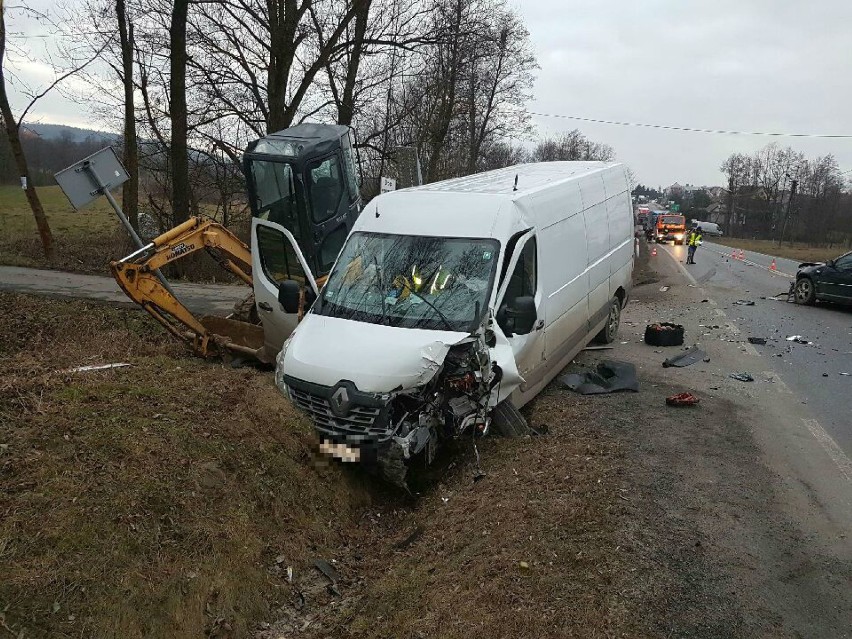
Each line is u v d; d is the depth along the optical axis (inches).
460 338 240.4
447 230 278.4
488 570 177.6
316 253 366.0
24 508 170.9
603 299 415.5
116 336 399.9
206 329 370.6
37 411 219.3
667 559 182.2
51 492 178.4
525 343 281.6
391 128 955.3
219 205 869.2
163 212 815.7
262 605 178.4
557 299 323.3
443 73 1075.9
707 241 2765.7
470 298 256.2
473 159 1446.9
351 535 219.9
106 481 188.2
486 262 265.3
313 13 791.7
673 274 937.5
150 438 213.9
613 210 434.3
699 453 260.5
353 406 223.9
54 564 158.1
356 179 417.7
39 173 1556.3
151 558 171.9
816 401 333.7
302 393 235.6
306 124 413.7
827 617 161.3
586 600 163.3
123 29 784.9
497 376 252.7
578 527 196.5
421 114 1076.5
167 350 373.7
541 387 319.0
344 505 229.6
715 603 164.6
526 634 152.3
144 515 182.1
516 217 282.7
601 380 351.3
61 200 1680.6
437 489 243.0
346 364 230.7
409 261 272.2
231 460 217.6
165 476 197.8
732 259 1316.4
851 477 242.7
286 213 362.0
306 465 233.5
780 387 355.9
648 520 203.2
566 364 363.3
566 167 433.7
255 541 193.3
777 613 161.9
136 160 834.8
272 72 763.4
